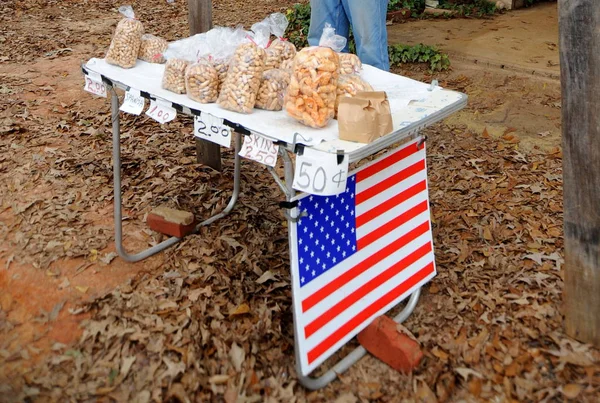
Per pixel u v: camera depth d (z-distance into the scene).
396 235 2.93
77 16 8.95
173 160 4.59
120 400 2.51
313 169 2.17
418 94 2.74
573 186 2.60
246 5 9.70
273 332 2.89
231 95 2.57
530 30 7.39
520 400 2.53
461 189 4.19
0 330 2.88
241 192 4.16
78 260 3.42
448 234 3.69
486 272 3.32
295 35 7.34
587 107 2.45
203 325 2.91
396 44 6.64
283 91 2.61
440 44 6.90
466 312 3.03
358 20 3.97
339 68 2.58
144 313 2.99
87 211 3.92
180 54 2.91
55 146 4.80
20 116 5.30
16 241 3.56
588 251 2.64
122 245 3.55
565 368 2.66
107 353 2.75
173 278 3.27
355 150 2.15
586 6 2.35
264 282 3.25
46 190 4.14
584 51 2.40
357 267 2.73
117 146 3.18
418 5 8.49
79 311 3.00
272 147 2.33
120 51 3.13
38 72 6.47
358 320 2.72
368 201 2.76
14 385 2.57
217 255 3.48
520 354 2.76
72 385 2.58
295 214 2.41
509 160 4.57
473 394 2.57
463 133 5.03
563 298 2.89
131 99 2.90
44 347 2.78
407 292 2.98
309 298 2.52
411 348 2.66
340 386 2.63
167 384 2.58
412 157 2.99
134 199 4.07
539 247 3.53
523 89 5.73
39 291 3.16
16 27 8.23
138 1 9.90
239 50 2.60
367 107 2.23
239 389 2.58
